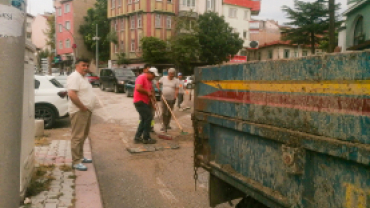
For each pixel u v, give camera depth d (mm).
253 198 2646
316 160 1844
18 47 2422
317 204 1845
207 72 2969
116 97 19344
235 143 2648
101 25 48219
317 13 27078
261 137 2324
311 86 1869
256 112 2346
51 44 57531
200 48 35250
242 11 44969
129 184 4922
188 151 6809
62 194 4172
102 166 5820
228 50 36875
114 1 43656
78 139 5270
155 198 4402
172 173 5441
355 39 15422
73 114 5207
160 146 7082
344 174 1680
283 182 2119
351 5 15305
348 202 1659
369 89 1537
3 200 2400
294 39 28844
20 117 2479
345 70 1660
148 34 39000
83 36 52625
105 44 46188
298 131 1973
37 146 6715
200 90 3113
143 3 38812
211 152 2994
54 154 6133
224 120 2711
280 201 2113
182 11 39281
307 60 1896
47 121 9180
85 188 4461
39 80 9312
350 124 1633
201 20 36812
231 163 2707
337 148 1674
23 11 2447
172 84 8781
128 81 19797
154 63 36531
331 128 1744
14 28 2377
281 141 2076
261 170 2340
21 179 3797
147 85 7297
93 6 53750
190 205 4180
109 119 11406
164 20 39531
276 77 2137
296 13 27906
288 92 2043
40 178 4637
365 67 1553
